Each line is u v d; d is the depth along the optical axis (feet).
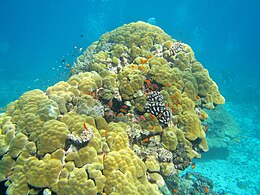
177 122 4.50
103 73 5.14
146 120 4.27
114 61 5.70
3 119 3.99
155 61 5.11
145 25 7.11
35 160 3.28
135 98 4.47
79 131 3.51
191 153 4.32
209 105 5.25
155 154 4.04
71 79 4.67
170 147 4.12
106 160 3.30
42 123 3.65
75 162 3.28
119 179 3.11
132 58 5.92
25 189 3.14
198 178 6.49
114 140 3.64
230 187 7.84
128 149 3.60
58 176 3.16
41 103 3.94
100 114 4.27
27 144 3.44
